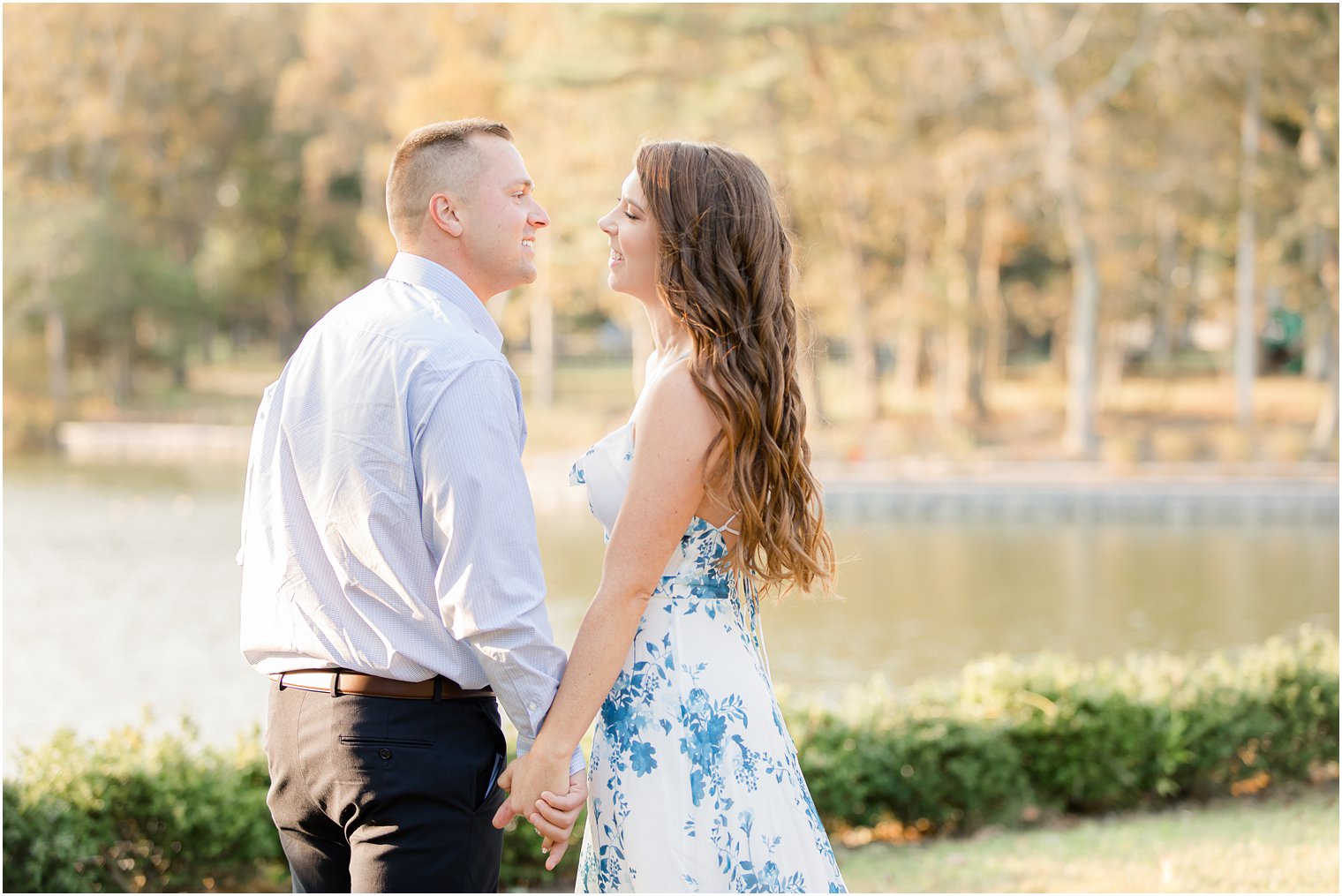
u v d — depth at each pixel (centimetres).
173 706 780
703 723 207
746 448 205
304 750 204
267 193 3650
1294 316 3619
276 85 3503
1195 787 512
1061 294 3219
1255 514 1873
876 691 509
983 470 2209
